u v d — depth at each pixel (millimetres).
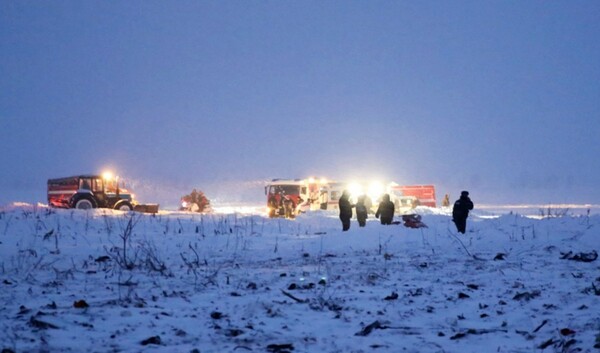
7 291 11281
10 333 7773
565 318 9352
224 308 9914
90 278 13172
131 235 20984
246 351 7266
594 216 24438
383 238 21438
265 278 13438
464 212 22828
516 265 15430
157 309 9664
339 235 21938
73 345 7301
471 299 11016
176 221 25859
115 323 8570
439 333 8438
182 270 14766
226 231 23938
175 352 7129
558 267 15094
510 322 9211
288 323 8906
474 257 17141
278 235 23391
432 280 13344
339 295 11320
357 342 7875
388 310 9992
